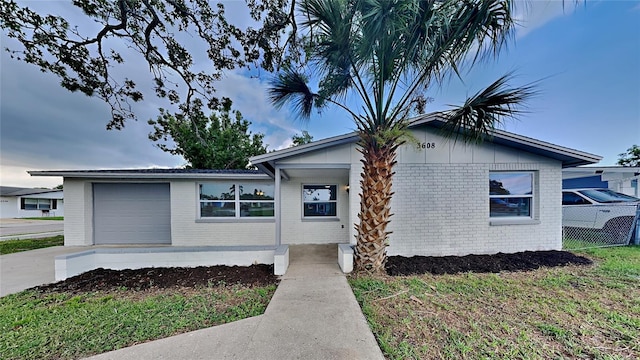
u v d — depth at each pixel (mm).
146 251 4992
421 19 3547
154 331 2758
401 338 2549
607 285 3932
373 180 4695
